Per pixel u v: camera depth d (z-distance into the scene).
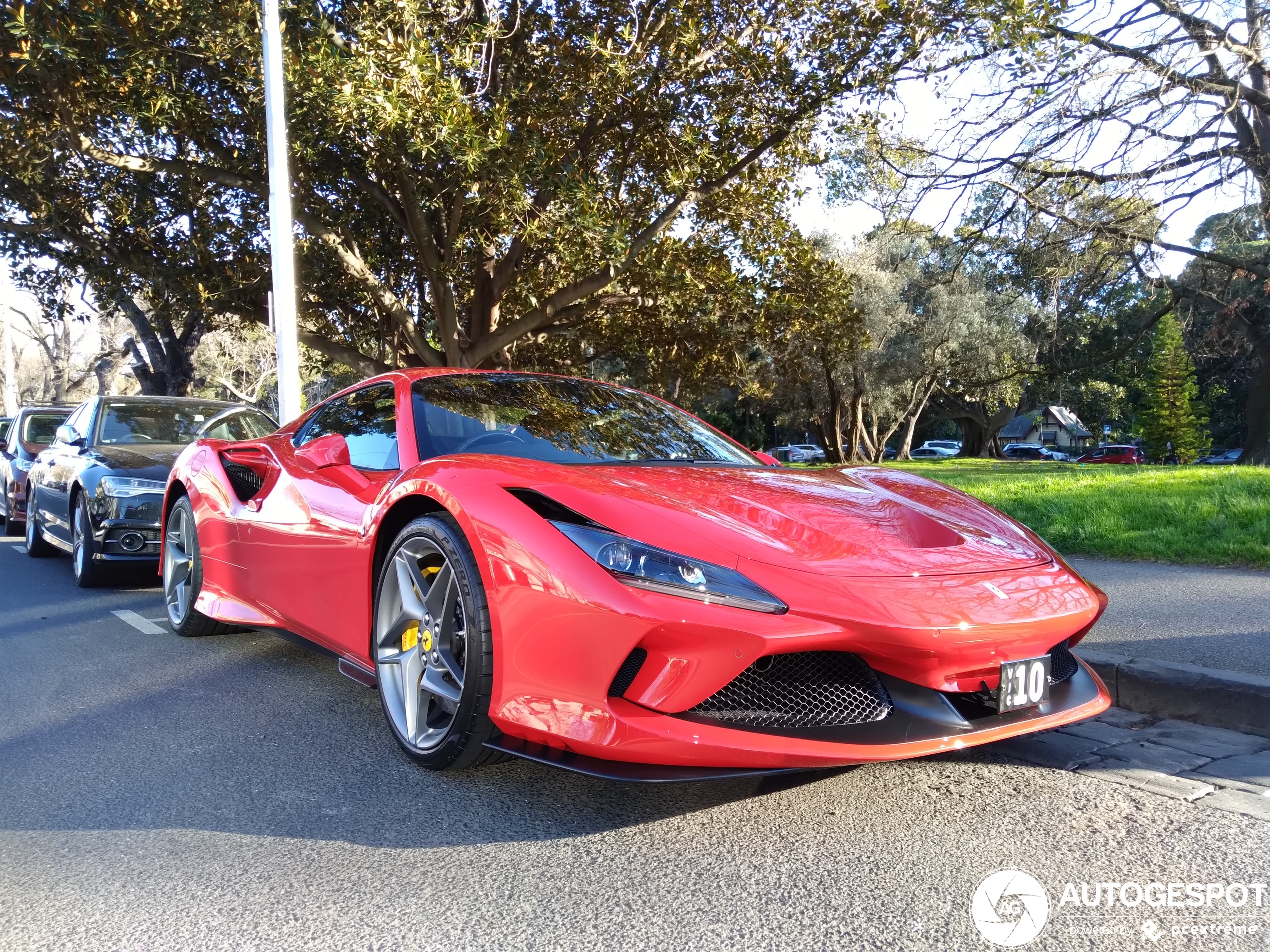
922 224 13.51
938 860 2.01
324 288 13.84
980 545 2.55
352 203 13.07
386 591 2.70
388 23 9.70
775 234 14.55
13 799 2.43
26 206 11.79
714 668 2.01
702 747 1.98
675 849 2.08
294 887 1.92
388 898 1.87
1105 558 6.14
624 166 12.29
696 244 14.34
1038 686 2.30
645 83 11.70
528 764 2.66
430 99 9.30
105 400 6.72
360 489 3.05
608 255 10.66
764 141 12.34
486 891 1.89
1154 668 3.16
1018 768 2.61
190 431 6.68
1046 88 11.52
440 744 2.44
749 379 18.58
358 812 2.31
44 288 14.32
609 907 1.82
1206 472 10.07
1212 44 11.61
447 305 12.74
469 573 2.34
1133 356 40.94
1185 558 5.84
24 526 9.73
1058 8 10.80
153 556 5.73
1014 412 57.66
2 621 4.88
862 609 2.07
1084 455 51.41
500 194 10.28
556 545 2.18
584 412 3.41
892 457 59.88
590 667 2.07
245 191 12.45
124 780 2.56
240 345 34.97
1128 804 2.33
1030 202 13.02
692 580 2.06
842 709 2.15
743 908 1.81
